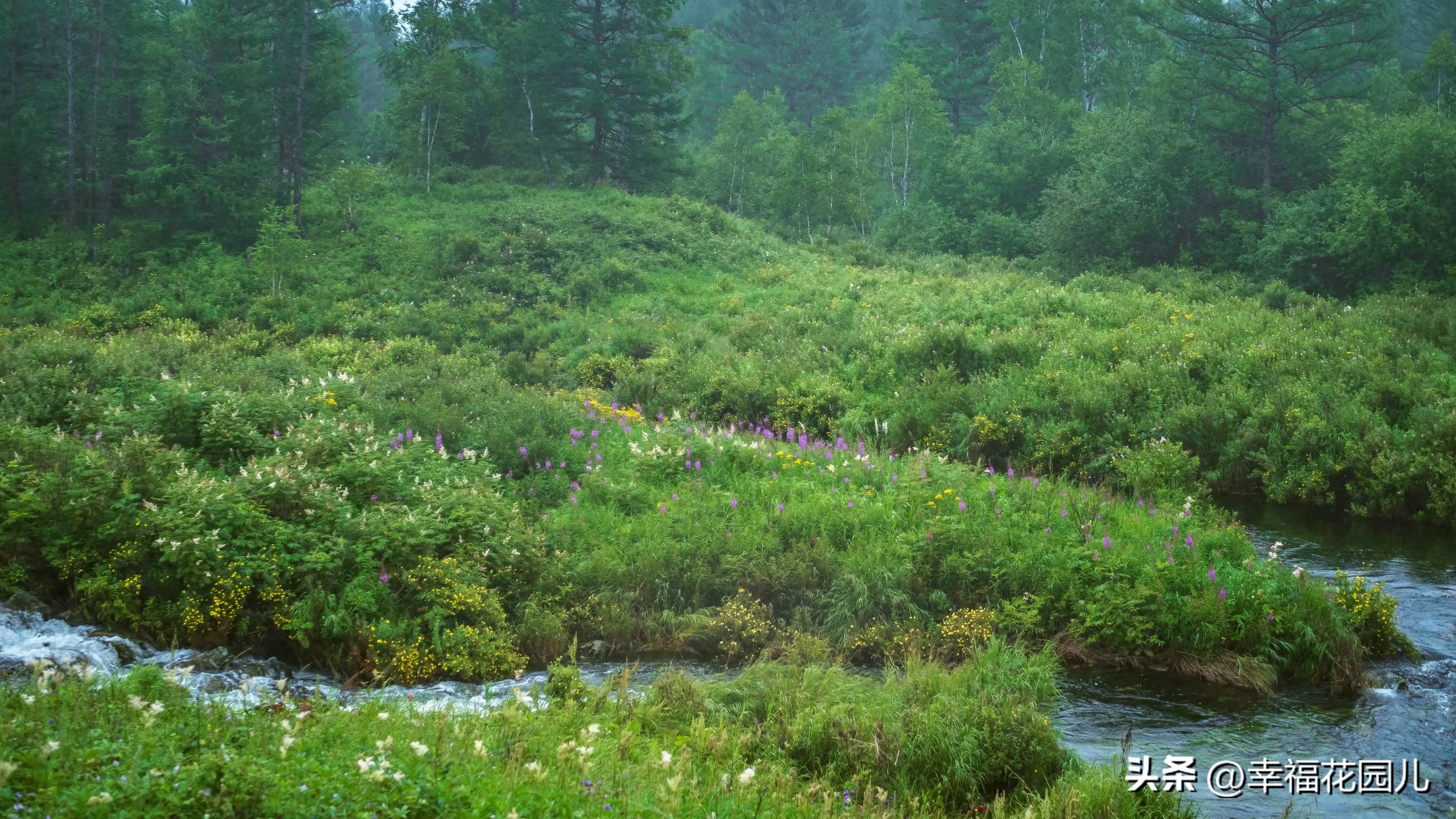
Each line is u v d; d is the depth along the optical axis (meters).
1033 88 49.78
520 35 47.50
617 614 10.04
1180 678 9.25
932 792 6.43
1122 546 10.80
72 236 35.72
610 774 5.34
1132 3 46.81
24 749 4.57
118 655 8.11
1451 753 7.64
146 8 44.44
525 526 11.10
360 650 8.82
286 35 39.12
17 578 8.87
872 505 11.78
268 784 4.30
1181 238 37.53
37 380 13.18
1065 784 6.36
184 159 36.56
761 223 46.78
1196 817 6.32
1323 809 6.73
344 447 11.66
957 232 43.59
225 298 30.50
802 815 5.44
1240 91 37.91
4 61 40.78
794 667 8.23
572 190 45.28
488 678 8.93
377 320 28.80
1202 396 18.53
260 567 8.93
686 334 26.34
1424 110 30.81
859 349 23.11
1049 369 20.28
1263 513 15.23
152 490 9.57
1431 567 12.33
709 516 11.59
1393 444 15.56
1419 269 28.30
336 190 37.47
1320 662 9.11
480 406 15.13
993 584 10.30
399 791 4.50
